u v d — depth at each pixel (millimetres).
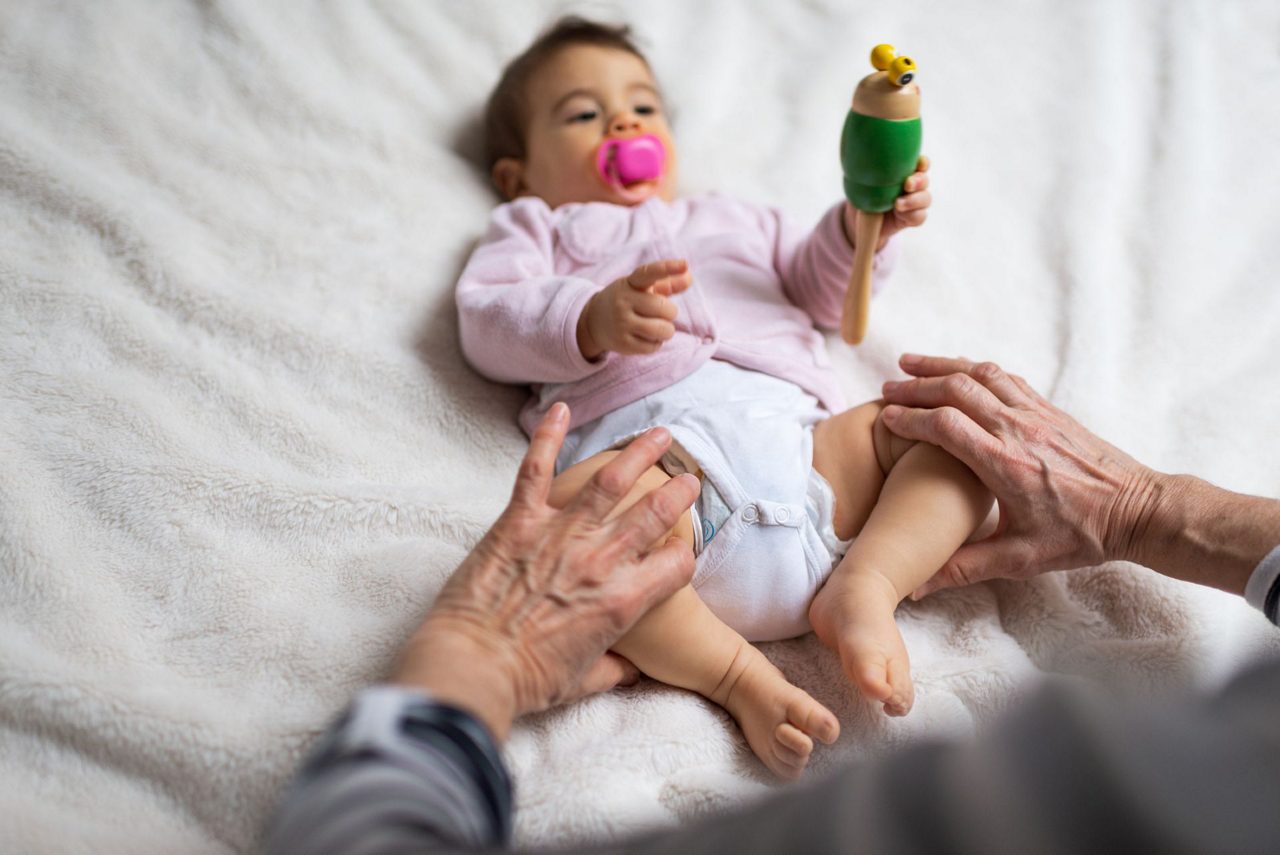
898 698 895
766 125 1750
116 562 1034
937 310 1459
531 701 803
